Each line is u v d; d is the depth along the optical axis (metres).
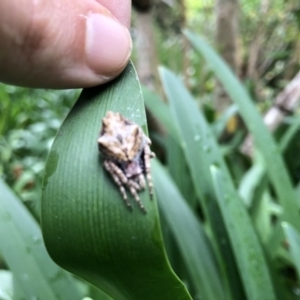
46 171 0.07
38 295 0.10
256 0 0.51
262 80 0.46
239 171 0.23
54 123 0.33
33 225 0.12
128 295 0.07
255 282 0.11
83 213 0.06
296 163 0.24
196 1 0.61
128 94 0.07
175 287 0.06
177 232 0.13
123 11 0.09
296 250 0.11
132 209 0.06
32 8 0.07
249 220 0.12
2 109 0.36
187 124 0.15
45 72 0.07
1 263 0.17
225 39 0.31
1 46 0.07
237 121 0.28
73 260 0.06
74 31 0.07
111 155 0.06
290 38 0.42
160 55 0.43
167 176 0.15
